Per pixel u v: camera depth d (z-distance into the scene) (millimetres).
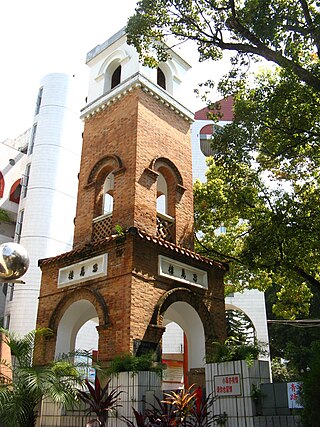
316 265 17094
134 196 13734
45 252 24844
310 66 13039
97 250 13258
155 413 8680
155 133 15578
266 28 11281
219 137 14828
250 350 10523
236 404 9664
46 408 11945
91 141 16469
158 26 12836
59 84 28984
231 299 31250
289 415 8898
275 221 14586
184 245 15078
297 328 32969
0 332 12508
